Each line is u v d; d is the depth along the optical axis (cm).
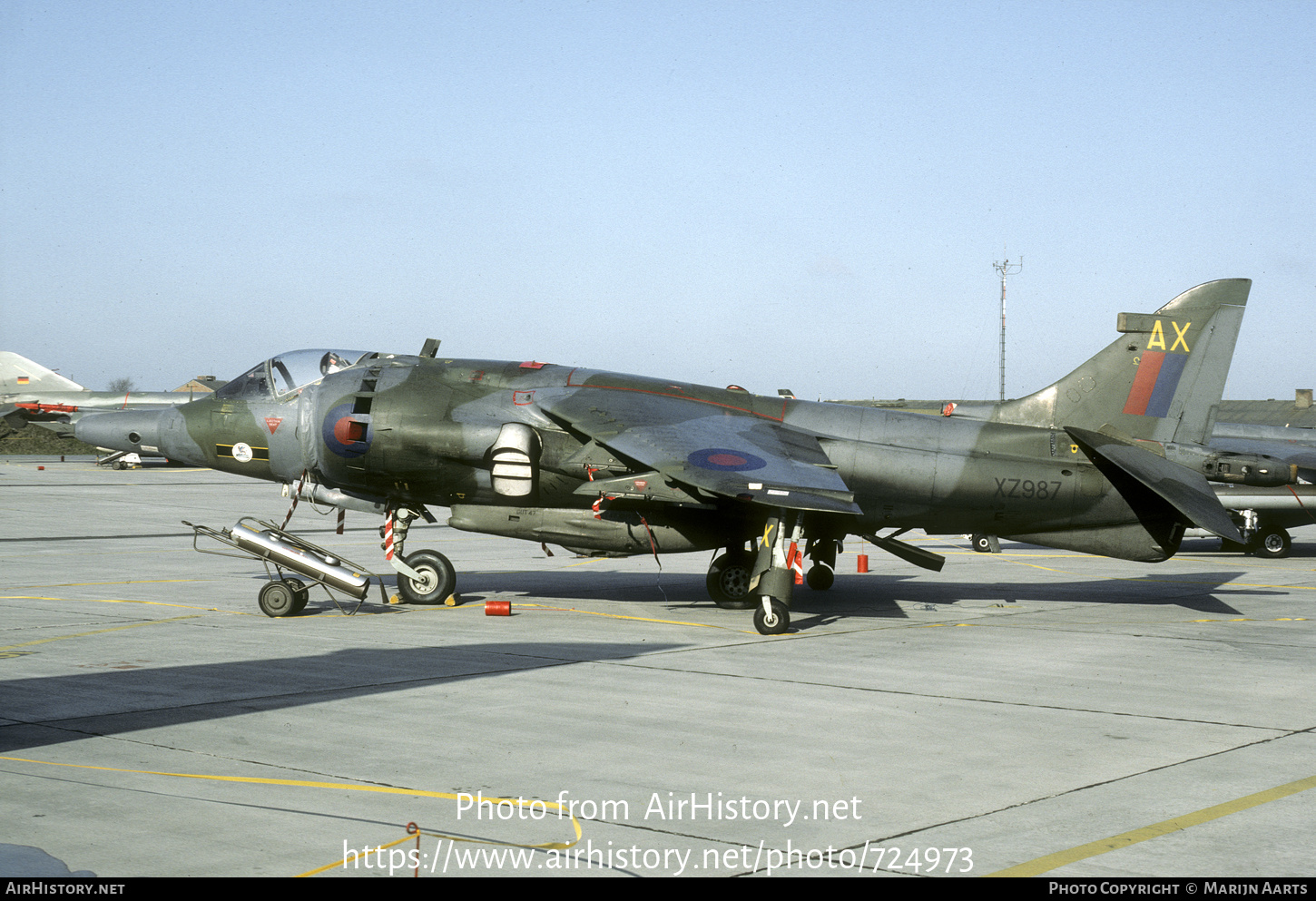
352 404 1614
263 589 1490
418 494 1633
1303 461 2475
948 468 1577
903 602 1730
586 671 1117
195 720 886
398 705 952
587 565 2264
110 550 2412
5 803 668
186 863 575
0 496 3891
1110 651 1277
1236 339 1612
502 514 1648
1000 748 836
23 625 1403
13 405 5897
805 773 762
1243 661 1217
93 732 844
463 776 743
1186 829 651
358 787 714
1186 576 2159
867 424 1625
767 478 1340
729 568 1612
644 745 830
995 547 2630
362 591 1525
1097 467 1590
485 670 1120
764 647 1288
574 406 1554
